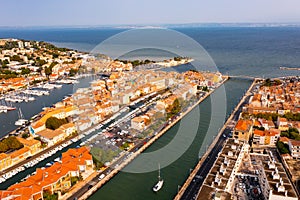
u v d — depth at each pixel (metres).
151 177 127.81
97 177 125.69
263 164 120.38
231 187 115.81
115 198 114.69
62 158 133.88
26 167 136.88
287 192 101.12
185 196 113.69
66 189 117.06
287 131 170.00
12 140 151.00
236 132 159.50
